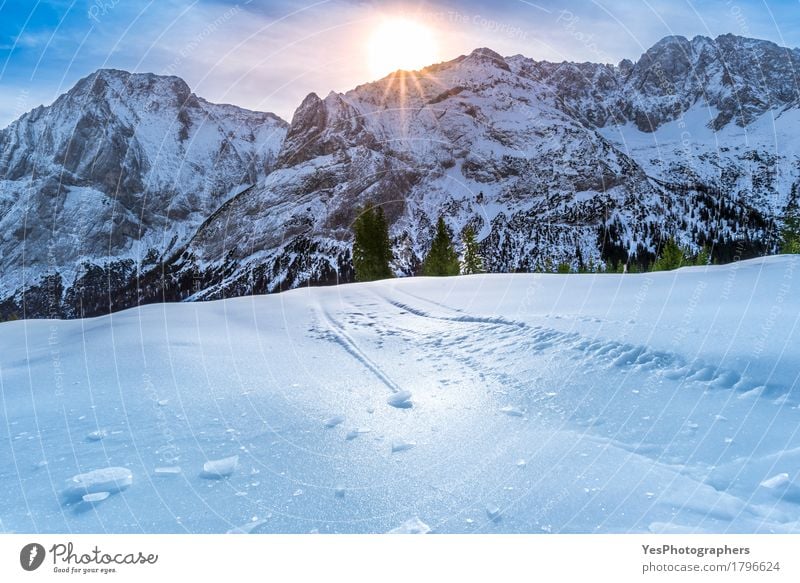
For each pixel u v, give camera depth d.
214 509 3.60
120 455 4.47
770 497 3.42
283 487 3.87
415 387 6.22
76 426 5.16
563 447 4.27
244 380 6.63
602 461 3.98
